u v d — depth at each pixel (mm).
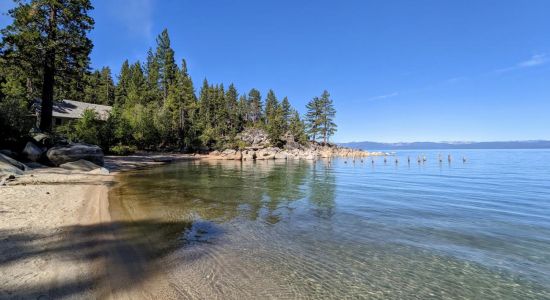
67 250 6289
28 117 22359
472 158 75250
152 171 26281
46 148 21781
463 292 5648
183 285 5367
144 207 11328
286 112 106688
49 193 11773
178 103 62844
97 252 6387
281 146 85188
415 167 43469
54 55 25297
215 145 67625
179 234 8281
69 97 66438
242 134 95750
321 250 7590
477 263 6992
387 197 15969
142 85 77875
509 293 5652
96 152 22406
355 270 6441
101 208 10297
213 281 5609
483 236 9094
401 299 5312
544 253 7680
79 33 26219
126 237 7605
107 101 78938
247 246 7645
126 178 19969
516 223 10711
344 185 20969
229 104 111938
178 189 16234
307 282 5793
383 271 6438
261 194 15766
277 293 5305
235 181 21203
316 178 25688
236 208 12047
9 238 6566
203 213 10914
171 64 74188
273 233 8875
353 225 10055
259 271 6180
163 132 56781
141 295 4859
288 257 7031
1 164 15750
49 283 4836
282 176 26078
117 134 40281
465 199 15797
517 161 60500
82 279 5125
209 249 7273
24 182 13977
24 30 23797
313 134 97688
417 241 8516
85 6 26172
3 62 25750
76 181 15992
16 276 4938
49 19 24844
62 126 36656
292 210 12117
